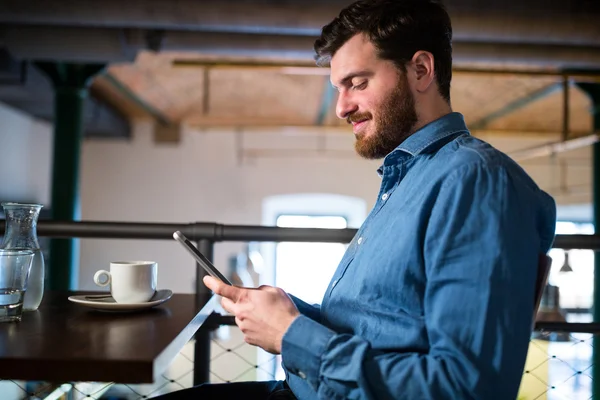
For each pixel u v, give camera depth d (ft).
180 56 18.30
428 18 3.27
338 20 3.38
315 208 26.96
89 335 2.78
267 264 26.43
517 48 12.17
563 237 4.76
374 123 3.30
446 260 2.59
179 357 14.19
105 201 25.86
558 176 26.25
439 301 2.57
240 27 9.76
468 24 9.58
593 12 9.54
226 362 15.08
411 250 2.79
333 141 26.37
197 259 3.30
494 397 2.41
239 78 21.03
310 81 20.71
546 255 2.83
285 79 20.84
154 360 2.33
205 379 4.83
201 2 9.27
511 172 2.75
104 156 25.93
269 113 24.66
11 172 20.72
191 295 4.33
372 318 2.91
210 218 26.16
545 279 2.79
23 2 9.06
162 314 3.41
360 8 3.28
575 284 25.14
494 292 2.48
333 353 2.61
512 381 2.44
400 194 3.13
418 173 3.13
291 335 2.71
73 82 15.05
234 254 25.44
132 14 9.34
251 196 26.30
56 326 3.01
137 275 3.54
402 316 2.79
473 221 2.60
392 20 3.22
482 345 2.43
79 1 9.11
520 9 9.48
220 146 26.25
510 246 2.55
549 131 25.20
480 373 2.41
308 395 3.25
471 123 24.81
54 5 9.14
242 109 24.39
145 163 26.00
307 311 3.86
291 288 26.55
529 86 20.16
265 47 11.98
